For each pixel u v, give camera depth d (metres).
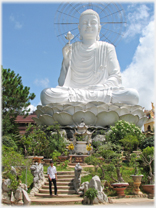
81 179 11.68
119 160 11.94
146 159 12.88
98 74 22.61
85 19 23.59
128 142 15.86
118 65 23.33
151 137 16.75
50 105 19.92
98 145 16.84
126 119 19.41
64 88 20.78
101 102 19.41
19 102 21.89
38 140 16.20
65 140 17.50
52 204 9.48
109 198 10.06
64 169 13.05
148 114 30.28
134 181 11.18
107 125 19.61
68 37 21.84
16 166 11.09
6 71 21.97
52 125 18.45
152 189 11.15
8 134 20.06
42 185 11.30
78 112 19.06
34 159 14.78
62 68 23.06
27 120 29.69
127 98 19.89
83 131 17.25
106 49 23.20
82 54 23.00
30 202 9.49
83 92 20.44
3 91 21.17
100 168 12.70
